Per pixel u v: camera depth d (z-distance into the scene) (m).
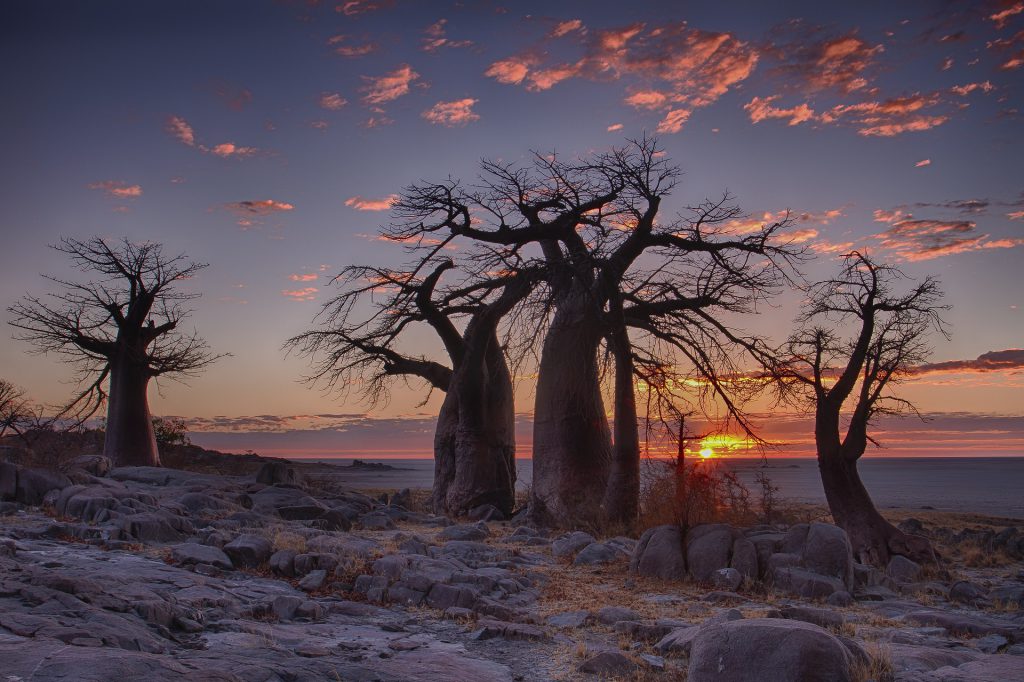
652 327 22.94
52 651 5.89
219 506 18.23
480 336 26.08
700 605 11.80
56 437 34.28
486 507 25.88
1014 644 9.63
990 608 12.73
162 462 44.28
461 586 11.23
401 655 8.24
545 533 20.81
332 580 12.03
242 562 12.59
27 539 13.09
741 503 17.25
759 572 13.55
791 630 6.83
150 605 8.38
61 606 7.85
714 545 13.85
